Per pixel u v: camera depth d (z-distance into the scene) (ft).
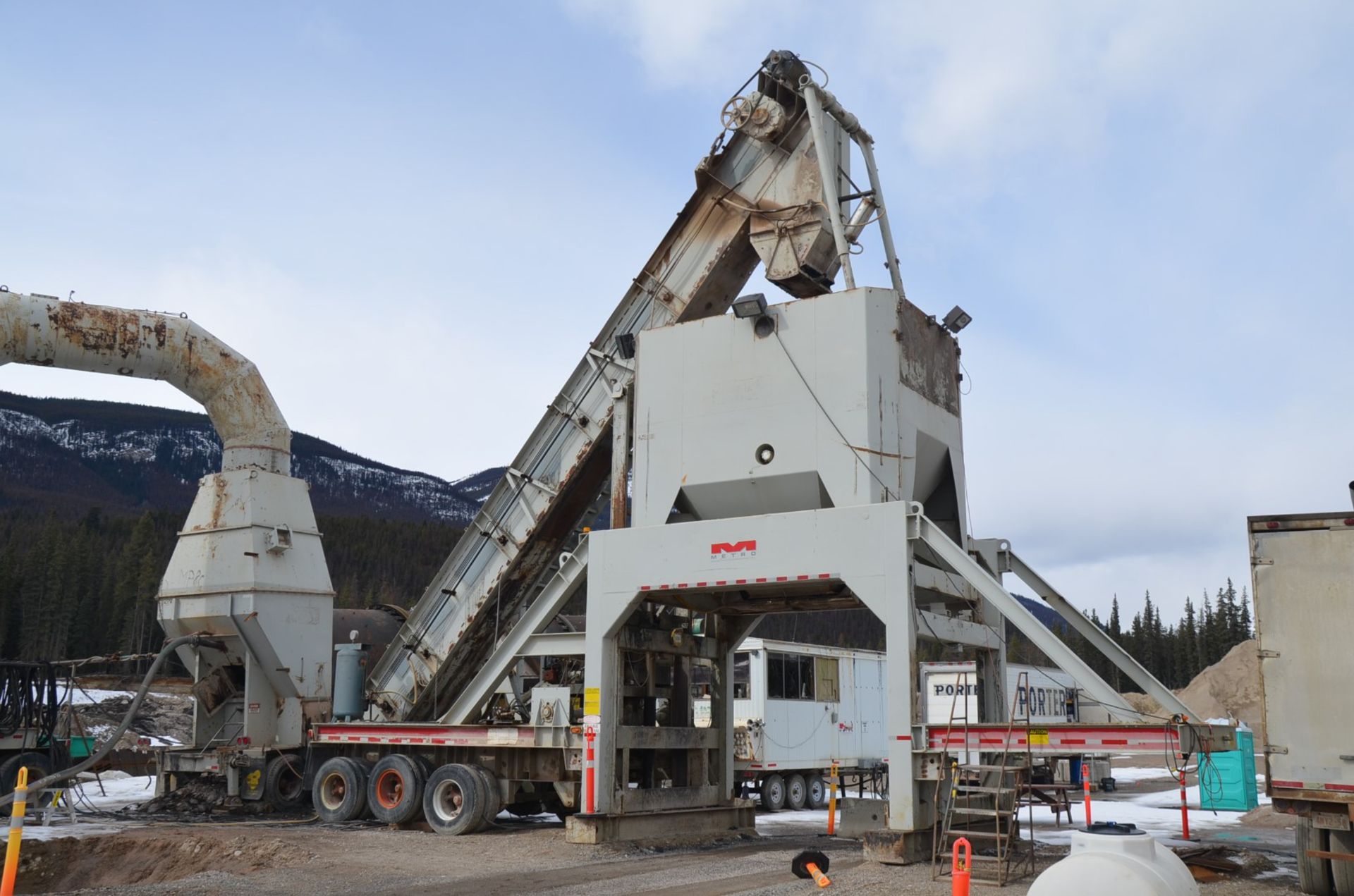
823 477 49.70
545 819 69.77
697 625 63.82
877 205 57.62
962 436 57.47
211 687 78.95
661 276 62.03
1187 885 21.09
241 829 60.64
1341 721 36.40
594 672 53.88
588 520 69.62
